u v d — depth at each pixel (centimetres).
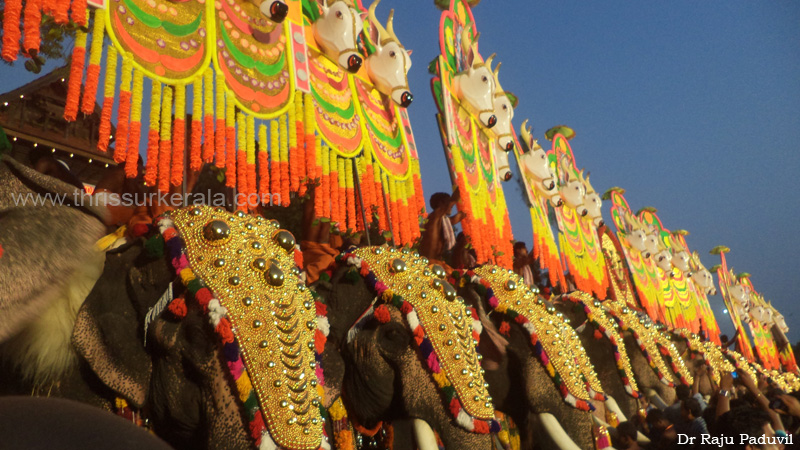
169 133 370
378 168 542
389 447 435
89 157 407
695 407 662
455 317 413
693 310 1571
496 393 482
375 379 410
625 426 559
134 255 312
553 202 847
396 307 414
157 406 295
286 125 452
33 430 106
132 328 301
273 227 336
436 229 602
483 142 721
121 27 354
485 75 684
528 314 492
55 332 279
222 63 409
